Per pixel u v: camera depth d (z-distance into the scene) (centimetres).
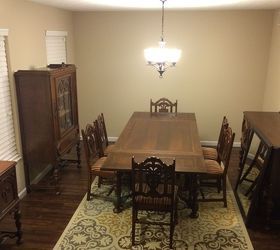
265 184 296
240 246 277
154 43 521
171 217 269
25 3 364
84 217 321
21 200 359
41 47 412
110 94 555
